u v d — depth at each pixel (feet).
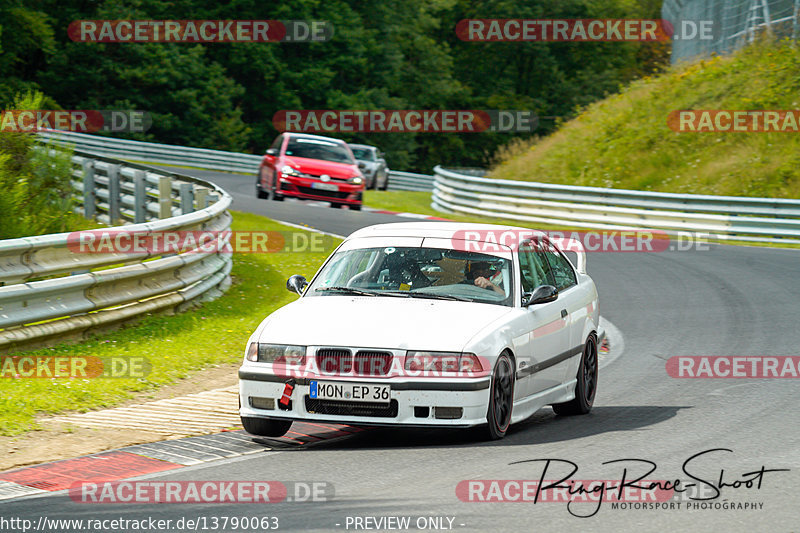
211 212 174.29
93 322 132.67
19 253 120.88
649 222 315.37
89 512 68.59
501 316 94.84
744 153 377.71
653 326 167.02
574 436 94.17
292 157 337.11
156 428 96.68
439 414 87.71
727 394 115.14
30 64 622.54
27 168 186.09
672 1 593.83
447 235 106.11
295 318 93.86
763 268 234.99
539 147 458.09
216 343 139.23
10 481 77.71
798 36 431.43
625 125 432.66
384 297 98.07
